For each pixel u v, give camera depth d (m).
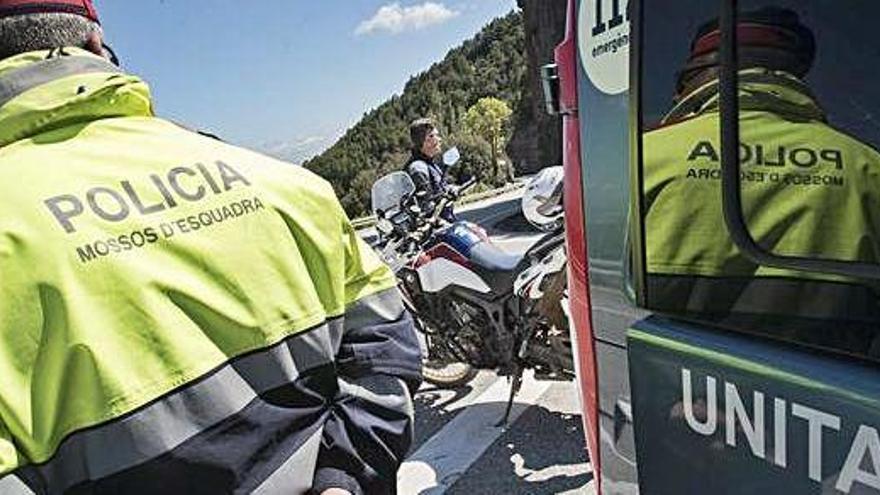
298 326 1.23
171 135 1.25
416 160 5.03
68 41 1.20
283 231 1.25
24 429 1.01
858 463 1.12
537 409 4.17
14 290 1.02
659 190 1.47
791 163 1.29
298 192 1.30
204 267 1.15
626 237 1.62
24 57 1.17
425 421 4.22
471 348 4.13
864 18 1.23
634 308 1.59
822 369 1.19
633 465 1.62
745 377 1.29
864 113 1.24
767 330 1.29
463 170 5.07
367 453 1.32
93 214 1.09
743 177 1.31
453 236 4.14
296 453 1.21
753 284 1.31
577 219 1.85
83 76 1.17
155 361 1.08
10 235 1.03
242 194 1.23
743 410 1.30
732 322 1.34
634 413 1.55
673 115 1.42
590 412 1.85
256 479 1.16
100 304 1.06
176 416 1.09
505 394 4.42
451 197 4.81
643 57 1.47
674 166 1.43
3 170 1.09
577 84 1.82
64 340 1.03
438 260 4.16
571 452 3.67
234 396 1.14
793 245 1.28
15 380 1.01
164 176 1.18
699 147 1.38
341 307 1.32
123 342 1.06
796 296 1.26
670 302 1.46
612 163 1.66
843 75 1.25
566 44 1.92
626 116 1.60
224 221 1.20
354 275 1.39
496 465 3.64
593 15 1.75
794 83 1.28
